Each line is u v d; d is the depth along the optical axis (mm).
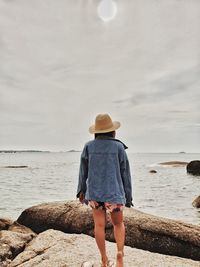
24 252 5852
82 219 8016
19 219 9148
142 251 5793
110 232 7273
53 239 6328
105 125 4695
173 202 18641
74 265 5152
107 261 4754
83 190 4789
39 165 78250
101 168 4559
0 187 27875
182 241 6734
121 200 4441
